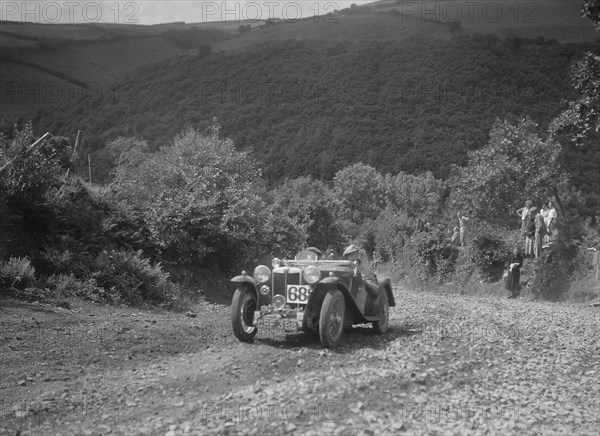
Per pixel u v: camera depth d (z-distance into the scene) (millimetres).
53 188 14711
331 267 9867
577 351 10367
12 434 6082
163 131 107812
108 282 13844
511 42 97312
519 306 16500
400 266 27156
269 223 18750
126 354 8898
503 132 27922
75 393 7227
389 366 8203
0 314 10719
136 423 6312
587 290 18906
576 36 128000
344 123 94688
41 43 166875
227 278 17203
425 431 5984
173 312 13930
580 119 15664
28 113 124750
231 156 19359
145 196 17172
